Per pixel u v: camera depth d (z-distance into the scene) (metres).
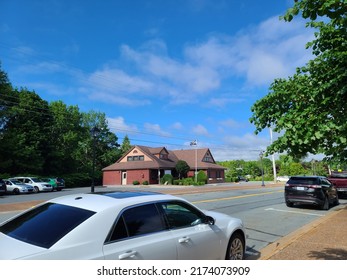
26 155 44.06
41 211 4.16
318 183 15.87
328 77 4.55
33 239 3.54
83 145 63.84
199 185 46.81
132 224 4.05
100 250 3.57
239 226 5.96
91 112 69.88
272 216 13.60
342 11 3.72
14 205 17.66
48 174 50.22
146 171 51.12
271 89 5.14
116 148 72.38
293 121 4.30
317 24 5.25
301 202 16.02
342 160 4.32
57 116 56.19
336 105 4.38
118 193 4.75
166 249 4.25
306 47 5.14
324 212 15.07
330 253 6.73
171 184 49.38
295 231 9.74
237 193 27.38
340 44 4.73
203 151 61.91
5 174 38.44
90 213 3.79
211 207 16.53
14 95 46.66
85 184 49.56
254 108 5.15
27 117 47.94
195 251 4.74
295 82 5.02
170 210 4.69
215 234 5.27
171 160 58.38
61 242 3.41
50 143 51.53
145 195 4.65
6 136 43.34
